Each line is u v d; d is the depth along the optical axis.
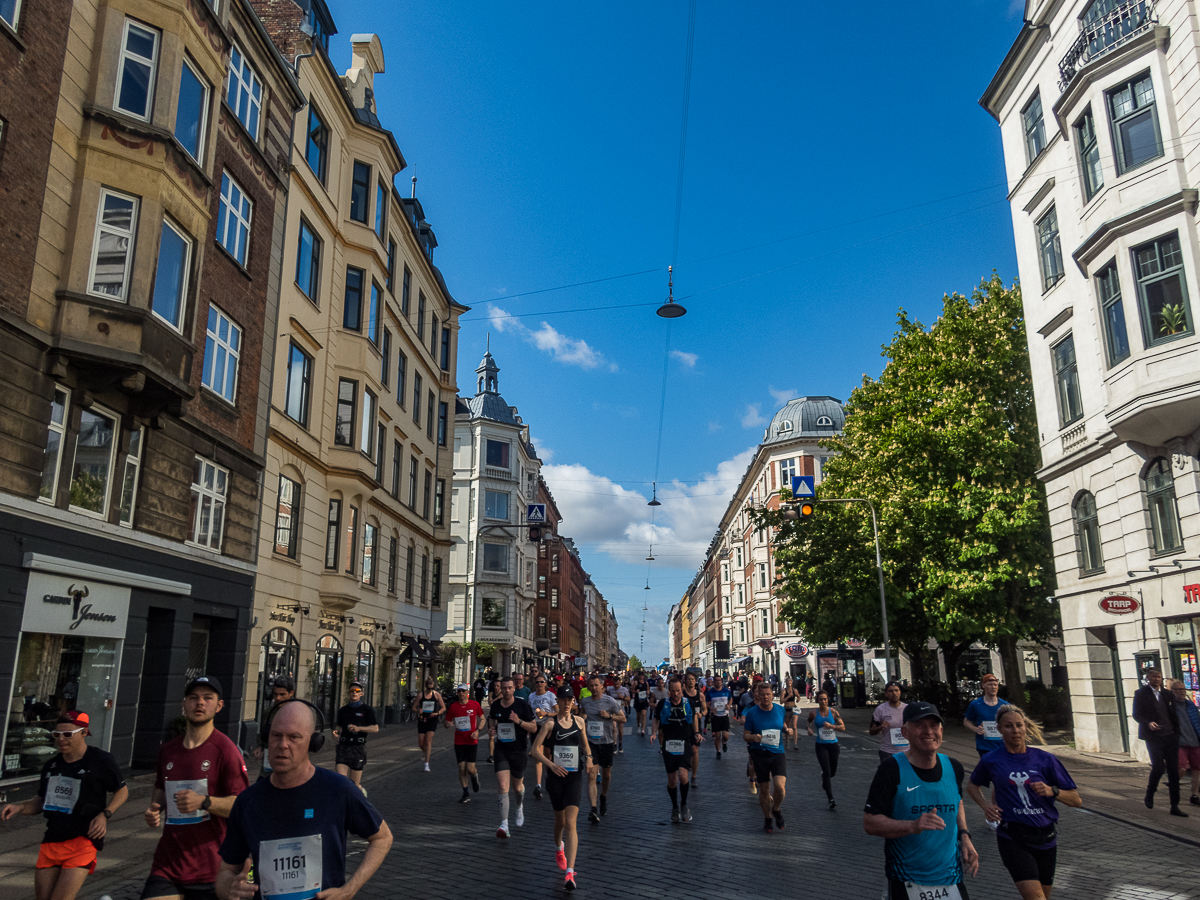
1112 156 17.38
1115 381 16.92
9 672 11.06
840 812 11.45
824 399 62.91
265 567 19.64
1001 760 5.58
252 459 18.61
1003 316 26.73
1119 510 17.97
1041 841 5.40
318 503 23.28
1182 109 16.19
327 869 3.20
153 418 14.36
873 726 10.73
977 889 7.48
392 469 30.20
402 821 10.98
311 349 22.83
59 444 12.35
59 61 12.37
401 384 31.81
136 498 14.29
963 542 25.33
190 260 14.85
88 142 12.79
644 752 20.83
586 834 9.91
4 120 11.30
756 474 69.12
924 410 26.83
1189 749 12.13
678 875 7.82
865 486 29.80
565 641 93.38
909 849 4.37
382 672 30.39
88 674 13.03
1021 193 22.53
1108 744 18.83
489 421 59.19
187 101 14.95
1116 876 7.96
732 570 81.94
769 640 61.41
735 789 13.93
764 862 8.36
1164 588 16.42
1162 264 16.14
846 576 28.78
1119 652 18.09
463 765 12.93
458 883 7.53
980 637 28.12
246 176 18.58
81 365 12.48
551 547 83.25
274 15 22.66
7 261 11.27
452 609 56.88
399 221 30.83
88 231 12.64
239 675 17.95
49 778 5.45
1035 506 24.28
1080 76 17.92
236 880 3.26
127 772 13.78
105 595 13.23
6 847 8.71
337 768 11.97
